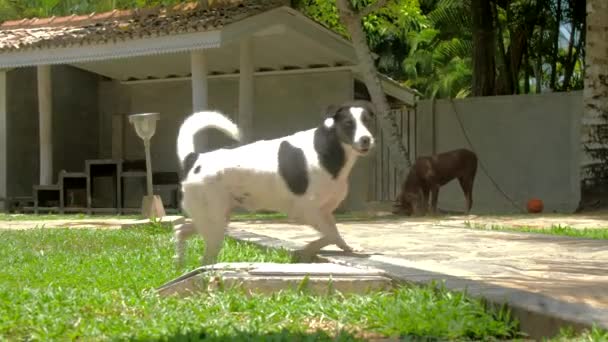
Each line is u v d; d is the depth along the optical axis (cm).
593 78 1622
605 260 630
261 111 2197
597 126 1614
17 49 1931
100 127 2391
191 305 480
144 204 1473
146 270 662
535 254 688
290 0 1942
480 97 1880
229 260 703
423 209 1541
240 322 434
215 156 632
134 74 2280
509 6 2306
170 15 1880
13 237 1040
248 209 643
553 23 2389
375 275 511
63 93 2295
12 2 3070
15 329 429
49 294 511
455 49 3359
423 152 1958
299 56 2050
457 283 468
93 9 2959
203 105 1811
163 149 2306
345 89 2098
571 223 1252
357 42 1731
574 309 381
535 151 1816
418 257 660
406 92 2248
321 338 375
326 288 505
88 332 413
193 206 629
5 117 2116
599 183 1612
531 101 1819
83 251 864
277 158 622
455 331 380
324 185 623
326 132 625
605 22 1612
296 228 1136
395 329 395
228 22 1688
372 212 1709
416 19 2319
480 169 1878
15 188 2167
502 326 387
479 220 1345
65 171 2114
